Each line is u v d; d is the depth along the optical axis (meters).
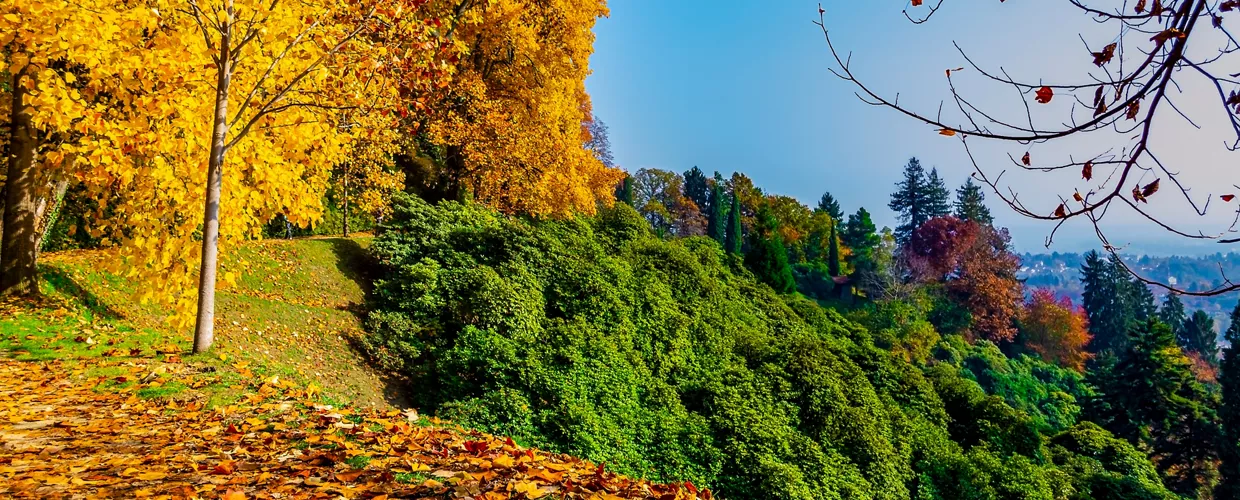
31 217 10.29
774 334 22.19
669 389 14.99
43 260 11.88
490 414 12.32
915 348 35.81
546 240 19.64
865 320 40.00
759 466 13.11
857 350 22.48
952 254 59.62
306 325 14.27
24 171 10.21
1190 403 31.44
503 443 5.24
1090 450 21.27
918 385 21.00
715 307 21.47
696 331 18.70
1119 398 34.12
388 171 22.14
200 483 3.61
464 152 21.77
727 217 74.12
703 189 86.50
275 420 5.55
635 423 13.50
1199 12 2.17
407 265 17.38
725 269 28.22
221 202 9.05
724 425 14.18
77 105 7.84
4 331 8.55
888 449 15.83
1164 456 31.95
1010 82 2.35
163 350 8.49
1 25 7.41
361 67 7.88
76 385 6.82
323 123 8.99
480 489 3.47
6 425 5.23
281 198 9.46
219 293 13.65
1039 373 44.78
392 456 4.30
